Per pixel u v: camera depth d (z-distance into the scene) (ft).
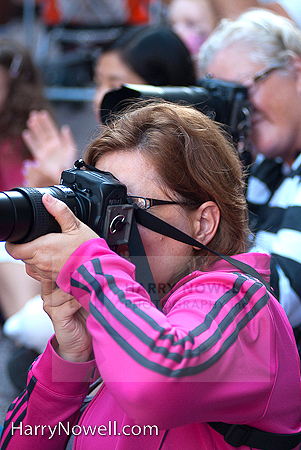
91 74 42.01
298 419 8.50
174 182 8.16
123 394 6.54
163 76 15.49
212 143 8.74
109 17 36.94
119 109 11.00
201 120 8.86
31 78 22.79
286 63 13.78
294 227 12.45
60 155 17.63
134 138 8.37
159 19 37.91
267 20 14.21
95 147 8.76
